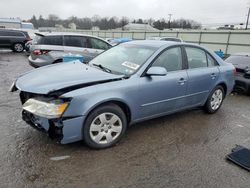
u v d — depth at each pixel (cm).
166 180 279
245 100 667
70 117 300
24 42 1716
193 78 436
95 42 880
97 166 297
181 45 434
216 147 365
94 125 324
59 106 294
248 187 275
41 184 259
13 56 1480
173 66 414
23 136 360
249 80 698
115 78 342
